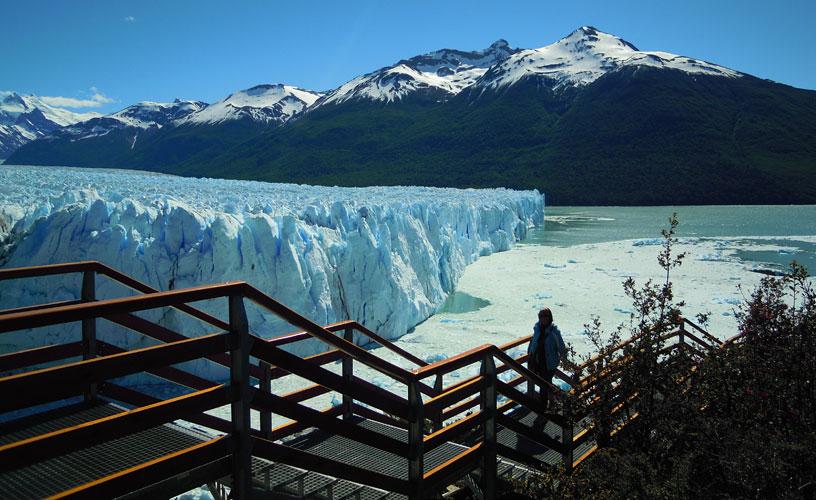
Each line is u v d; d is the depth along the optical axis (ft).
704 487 16.31
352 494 14.88
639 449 17.52
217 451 10.08
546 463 18.25
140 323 14.89
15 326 7.67
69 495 8.39
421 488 13.55
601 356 18.90
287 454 11.07
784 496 15.31
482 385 15.30
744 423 18.29
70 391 8.27
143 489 9.23
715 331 55.06
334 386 11.53
